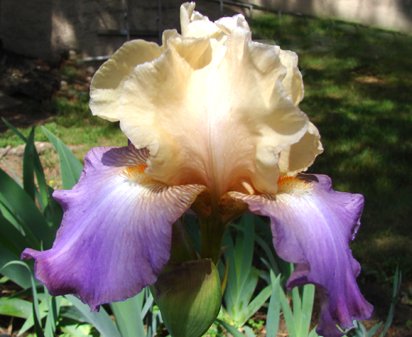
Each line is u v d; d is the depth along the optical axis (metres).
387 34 1.31
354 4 1.38
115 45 1.03
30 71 0.94
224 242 0.36
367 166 0.65
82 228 0.17
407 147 0.71
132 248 0.16
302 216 0.17
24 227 0.36
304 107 0.86
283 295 0.30
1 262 0.35
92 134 0.73
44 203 0.40
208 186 0.18
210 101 0.17
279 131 0.17
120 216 0.17
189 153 0.18
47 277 0.16
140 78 0.17
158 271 0.16
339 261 0.17
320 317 0.16
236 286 0.36
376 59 1.13
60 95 0.89
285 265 0.36
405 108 0.86
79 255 0.17
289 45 1.18
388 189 0.59
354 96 0.92
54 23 1.01
